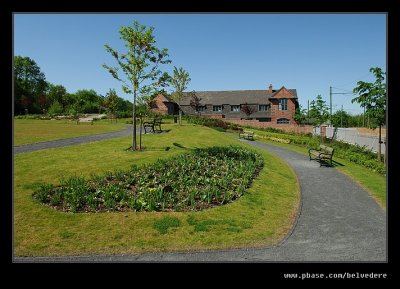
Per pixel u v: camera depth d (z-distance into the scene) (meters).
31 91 92.88
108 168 14.08
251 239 9.05
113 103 60.34
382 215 11.38
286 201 12.75
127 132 31.62
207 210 10.62
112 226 9.25
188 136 27.80
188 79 43.09
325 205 12.52
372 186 15.41
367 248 8.66
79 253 8.02
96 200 10.59
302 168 20.11
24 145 19.88
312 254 8.29
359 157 23.20
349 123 65.75
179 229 9.33
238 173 14.94
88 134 28.59
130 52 18.58
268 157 22.33
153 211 10.24
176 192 11.87
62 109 80.50
